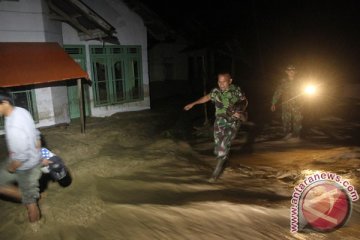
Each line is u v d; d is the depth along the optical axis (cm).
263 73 2314
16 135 365
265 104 1584
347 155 717
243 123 1195
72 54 1191
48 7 1020
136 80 1408
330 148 845
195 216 434
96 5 1245
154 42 2184
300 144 911
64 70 927
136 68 1401
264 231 401
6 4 925
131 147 833
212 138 991
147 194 517
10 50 907
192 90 2097
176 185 561
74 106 1216
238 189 554
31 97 1005
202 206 463
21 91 981
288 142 937
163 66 2302
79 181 567
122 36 1327
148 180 583
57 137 870
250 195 525
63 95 1105
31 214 404
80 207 448
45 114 1038
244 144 930
